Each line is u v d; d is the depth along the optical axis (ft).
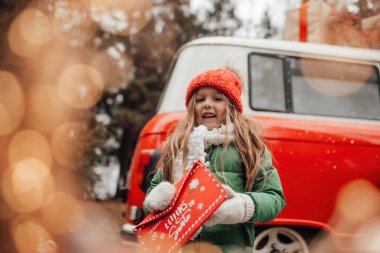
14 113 15.44
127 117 43.96
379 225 11.19
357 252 11.13
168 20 49.44
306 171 11.06
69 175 20.33
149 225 5.80
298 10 15.57
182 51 12.99
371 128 11.86
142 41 46.11
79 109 21.90
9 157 15.35
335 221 11.07
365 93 12.65
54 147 18.06
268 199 5.89
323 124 11.62
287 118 11.78
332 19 15.03
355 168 11.31
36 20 15.60
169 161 6.65
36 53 15.94
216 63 12.12
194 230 5.37
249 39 12.49
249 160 6.25
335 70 12.66
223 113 6.71
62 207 18.85
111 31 38.32
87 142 21.80
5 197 15.11
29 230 15.23
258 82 12.03
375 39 15.08
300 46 12.69
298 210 10.94
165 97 12.43
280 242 11.25
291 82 12.24
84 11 20.06
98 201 32.60
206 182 5.57
